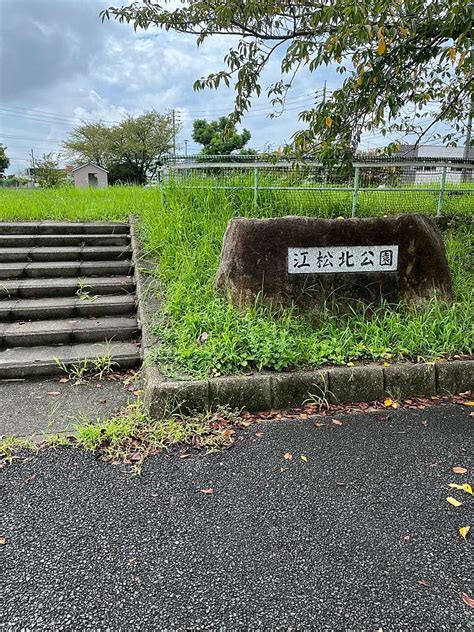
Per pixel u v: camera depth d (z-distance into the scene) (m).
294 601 1.75
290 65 4.32
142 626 1.66
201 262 5.11
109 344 4.44
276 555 1.97
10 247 6.16
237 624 1.66
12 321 4.74
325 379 3.36
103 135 33.44
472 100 5.21
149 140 33.44
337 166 4.72
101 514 2.23
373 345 3.71
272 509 2.26
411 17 3.91
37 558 1.96
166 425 3.01
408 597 1.77
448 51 3.49
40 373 3.97
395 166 6.98
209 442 2.85
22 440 2.90
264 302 4.19
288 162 5.73
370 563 1.93
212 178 7.13
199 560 1.95
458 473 2.54
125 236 6.42
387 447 2.80
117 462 2.66
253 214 6.43
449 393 3.52
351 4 3.21
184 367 3.43
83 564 1.93
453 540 2.06
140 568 1.91
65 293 5.21
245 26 4.69
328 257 4.21
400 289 4.34
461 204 7.69
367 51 3.75
